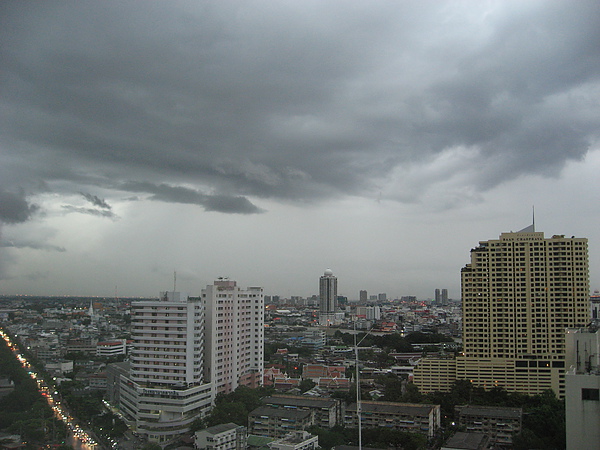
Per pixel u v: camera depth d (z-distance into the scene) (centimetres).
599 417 17238
